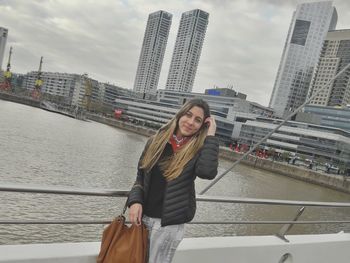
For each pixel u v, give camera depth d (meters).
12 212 16.34
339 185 73.44
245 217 23.28
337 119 91.38
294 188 60.22
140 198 2.29
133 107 149.12
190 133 2.32
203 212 22.16
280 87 117.62
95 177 32.72
